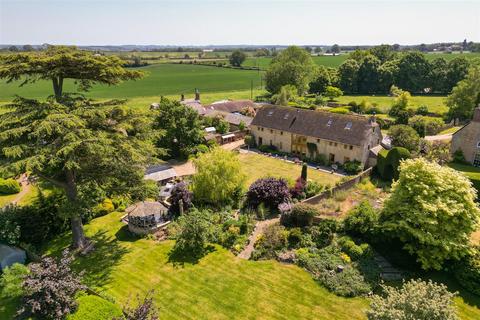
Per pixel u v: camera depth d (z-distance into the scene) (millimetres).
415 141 49938
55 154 23562
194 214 29906
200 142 57156
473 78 74438
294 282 25031
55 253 28547
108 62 26688
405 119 69250
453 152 47938
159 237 31031
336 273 25625
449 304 17266
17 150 22672
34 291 19734
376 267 26219
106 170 29000
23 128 23516
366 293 23781
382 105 97125
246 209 35250
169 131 52750
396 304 17297
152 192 31422
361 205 31188
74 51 26906
